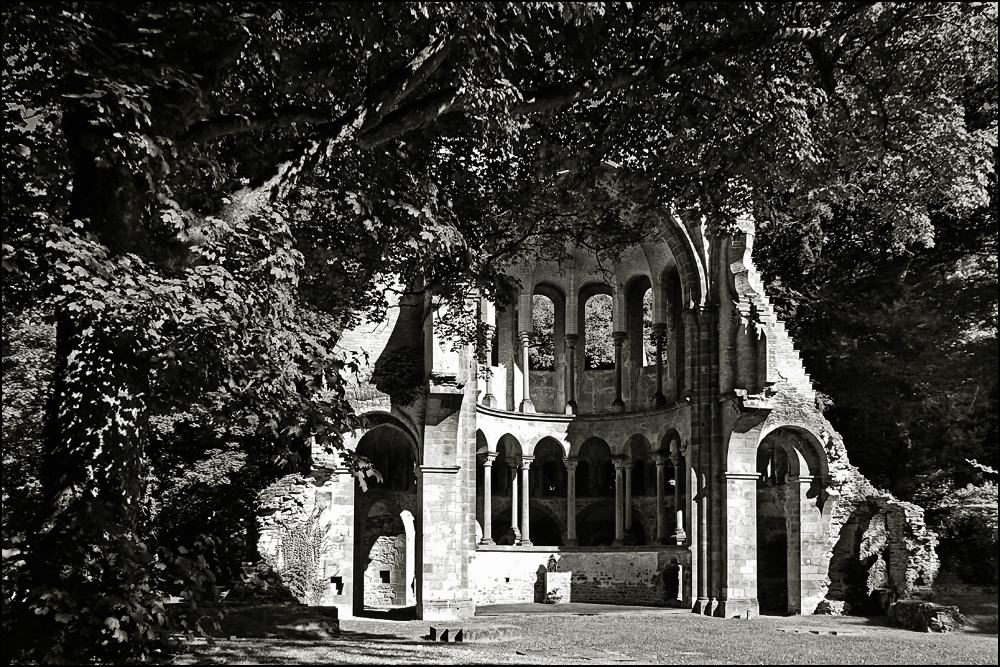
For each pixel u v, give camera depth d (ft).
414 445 124.16
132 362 53.36
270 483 109.40
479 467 171.53
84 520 51.26
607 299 216.54
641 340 173.47
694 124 74.74
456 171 78.48
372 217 65.05
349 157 66.39
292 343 56.24
